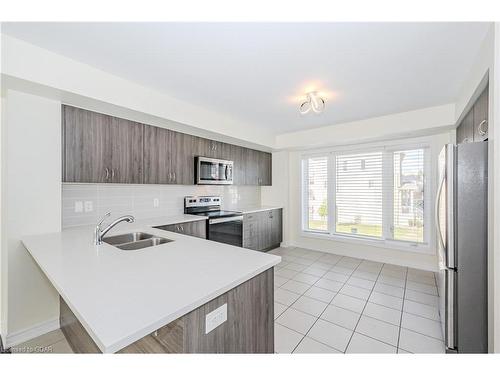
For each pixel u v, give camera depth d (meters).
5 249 1.82
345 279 3.10
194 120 2.81
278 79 2.15
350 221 4.12
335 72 2.02
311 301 2.51
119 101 2.10
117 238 2.09
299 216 4.76
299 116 3.25
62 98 1.92
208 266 1.23
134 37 1.54
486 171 1.54
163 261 1.30
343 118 3.32
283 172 4.80
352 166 4.09
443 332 1.81
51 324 1.99
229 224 3.60
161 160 2.84
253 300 1.27
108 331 0.68
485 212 1.54
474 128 2.00
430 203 3.37
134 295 0.90
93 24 1.41
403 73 2.03
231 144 3.90
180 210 3.52
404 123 3.05
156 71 2.00
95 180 2.25
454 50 1.68
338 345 1.79
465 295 1.58
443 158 1.75
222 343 1.08
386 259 3.76
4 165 1.80
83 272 1.13
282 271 3.40
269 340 1.38
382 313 2.26
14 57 1.54
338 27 1.45
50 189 1.97
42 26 1.42
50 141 1.96
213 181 3.48
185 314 0.92
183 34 1.51
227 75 2.07
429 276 3.19
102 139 2.30
